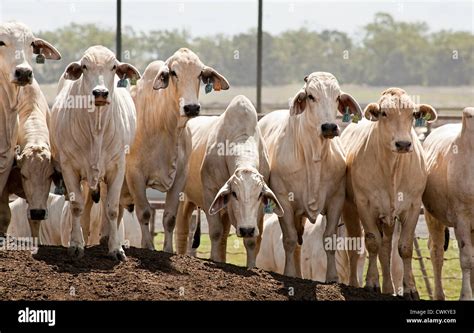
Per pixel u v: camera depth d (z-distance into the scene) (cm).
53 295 1290
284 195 1577
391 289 1557
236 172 1482
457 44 8112
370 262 1537
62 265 1383
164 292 1334
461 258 1502
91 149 1425
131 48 6141
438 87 8088
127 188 1675
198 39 7188
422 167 1516
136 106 1638
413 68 8056
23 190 1593
